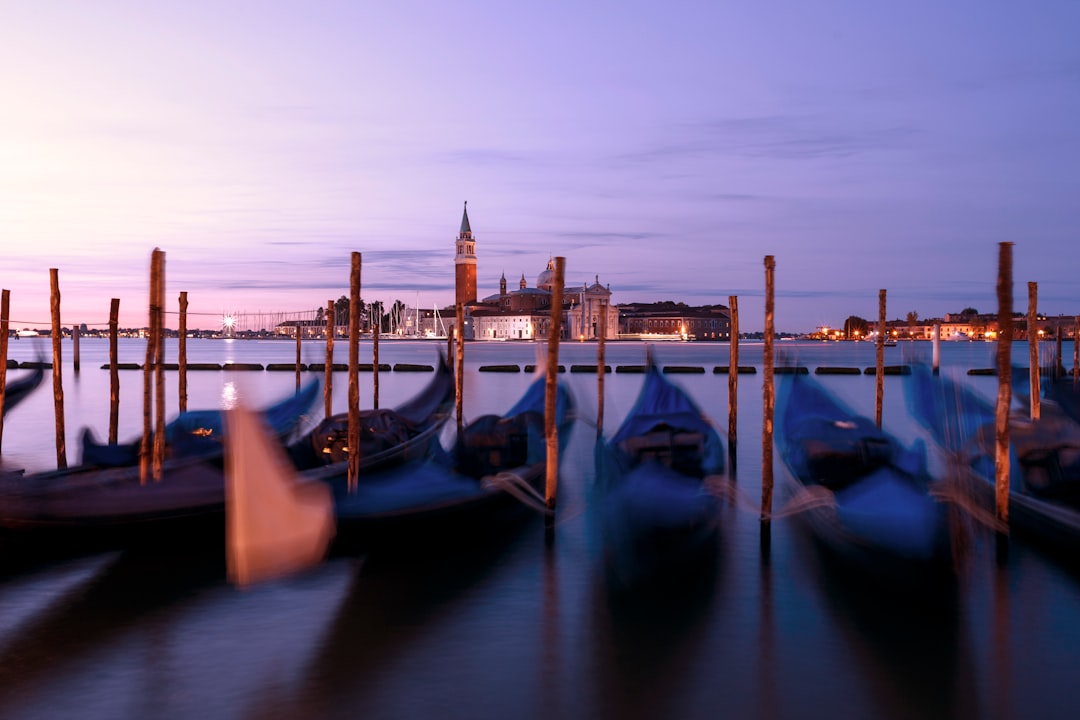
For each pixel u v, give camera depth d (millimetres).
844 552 12633
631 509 12609
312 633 10188
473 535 14406
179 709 8398
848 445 16219
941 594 11477
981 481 15008
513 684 8891
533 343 198000
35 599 11258
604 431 24359
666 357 120750
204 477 13961
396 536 13430
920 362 21562
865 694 8672
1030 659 9438
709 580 12047
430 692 8742
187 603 11133
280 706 8453
